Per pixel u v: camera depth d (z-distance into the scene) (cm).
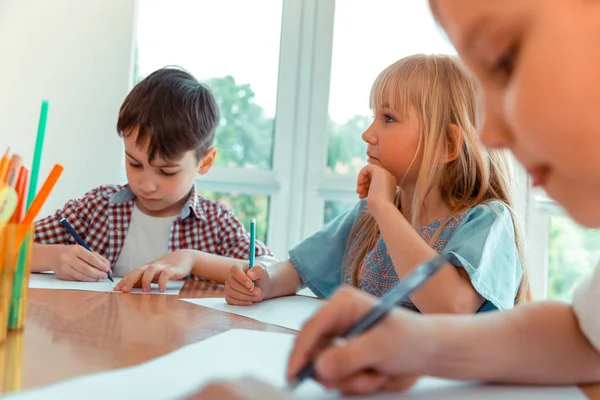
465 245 96
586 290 55
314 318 43
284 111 189
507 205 110
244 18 192
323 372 40
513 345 51
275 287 105
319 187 188
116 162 176
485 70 46
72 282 103
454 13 44
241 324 73
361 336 42
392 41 186
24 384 43
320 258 120
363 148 188
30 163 170
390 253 97
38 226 142
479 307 95
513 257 101
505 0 42
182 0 190
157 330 65
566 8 40
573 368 52
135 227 148
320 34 188
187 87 144
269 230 189
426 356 46
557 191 45
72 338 58
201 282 118
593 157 40
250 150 191
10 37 169
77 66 174
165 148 135
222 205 156
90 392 41
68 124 173
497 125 47
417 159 113
